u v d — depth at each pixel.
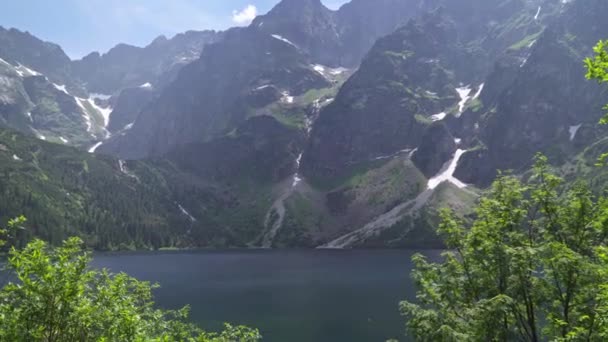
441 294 29.44
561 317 26.19
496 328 25.78
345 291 123.69
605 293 20.42
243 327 28.66
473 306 27.64
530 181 30.75
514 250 26.11
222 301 111.12
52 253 17.16
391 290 122.69
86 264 17.16
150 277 162.00
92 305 17.67
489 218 29.42
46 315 16.06
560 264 25.00
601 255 20.16
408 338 73.00
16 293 16.19
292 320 88.44
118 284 19.05
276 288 132.50
